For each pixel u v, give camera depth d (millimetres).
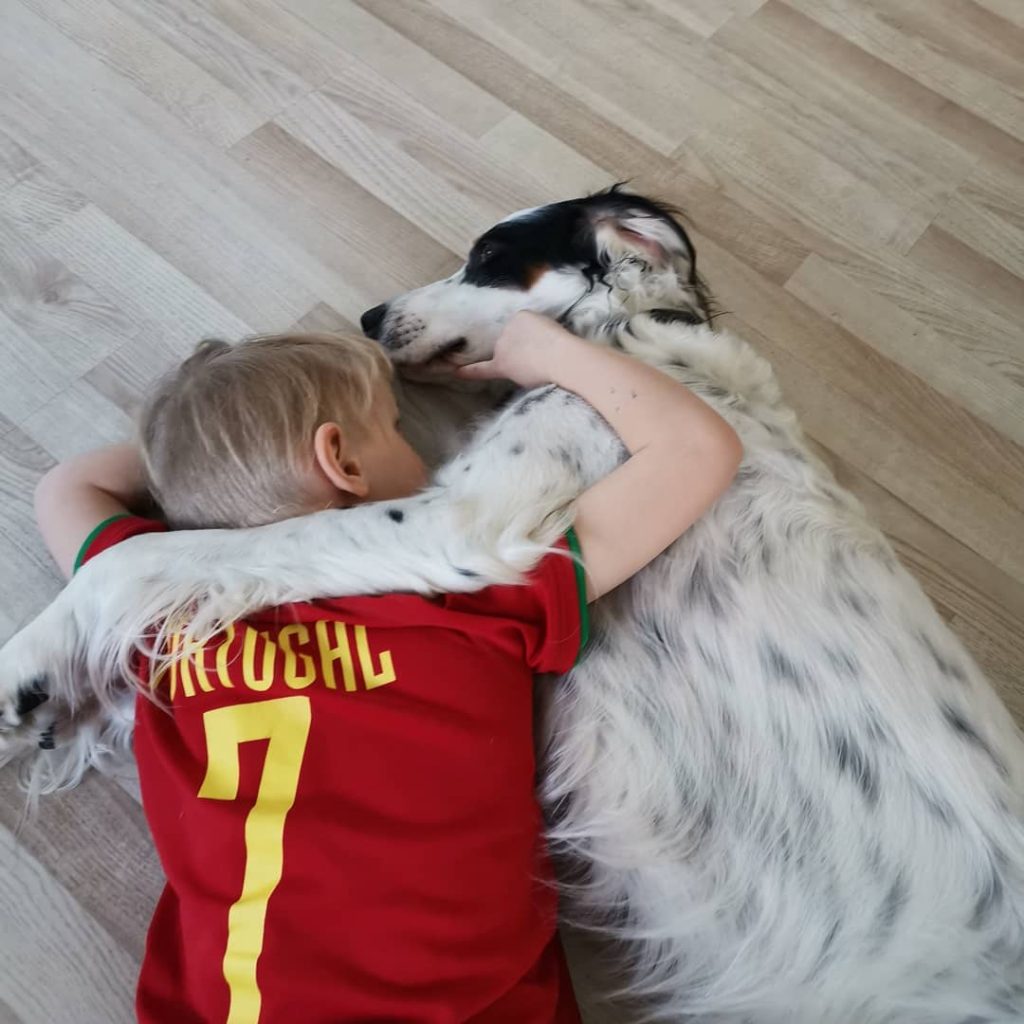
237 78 2055
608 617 1361
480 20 2217
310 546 1272
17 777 1477
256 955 1081
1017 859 1228
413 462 1485
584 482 1381
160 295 1831
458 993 1143
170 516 1412
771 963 1318
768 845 1285
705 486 1323
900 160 2215
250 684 1177
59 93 1989
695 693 1314
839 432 1931
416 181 2020
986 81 2348
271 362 1359
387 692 1182
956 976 1242
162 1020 1164
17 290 1803
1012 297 2100
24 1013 1362
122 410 1733
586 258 1663
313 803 1126
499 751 1225
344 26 2152
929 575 1839
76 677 1386
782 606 1312
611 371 1419
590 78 2201
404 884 1130
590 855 1396
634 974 1486
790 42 2326
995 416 1977
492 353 1710
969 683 1314
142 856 1468
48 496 1493
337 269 1907
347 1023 1090
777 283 2049
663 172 2129
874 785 1251
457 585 1245
